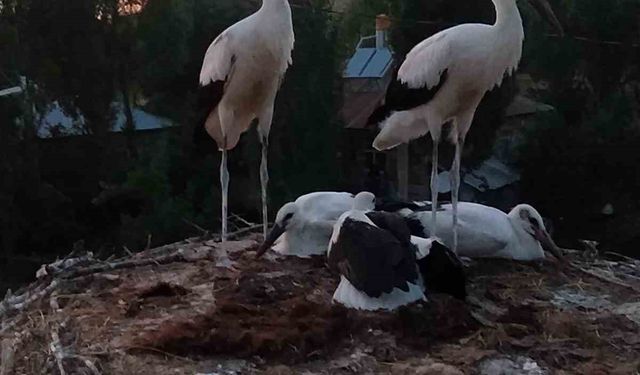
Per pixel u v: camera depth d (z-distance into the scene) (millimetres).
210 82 6758
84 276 6770
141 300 6090
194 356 5203
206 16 15789
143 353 5227
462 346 5305
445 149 15852
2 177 15258
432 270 5809
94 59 16203
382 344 5262
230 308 5699
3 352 5730
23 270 15227
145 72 16156
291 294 6059
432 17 15602
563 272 6801
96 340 5441
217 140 7402
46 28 16000
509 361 5125
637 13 16750
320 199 7070
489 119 15586
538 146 16281
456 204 6621
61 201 15641
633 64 16953
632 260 7895
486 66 6332
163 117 16891
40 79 16000
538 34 16422
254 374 5004
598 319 5762
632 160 16156
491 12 15508
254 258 6961
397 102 6676
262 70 6633
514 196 17000
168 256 7219
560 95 16719
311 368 5070
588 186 16344
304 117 15531
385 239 5637
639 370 5004
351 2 18281
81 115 16562
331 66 15969
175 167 15719
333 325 5402
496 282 6473
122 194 15086
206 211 14695
